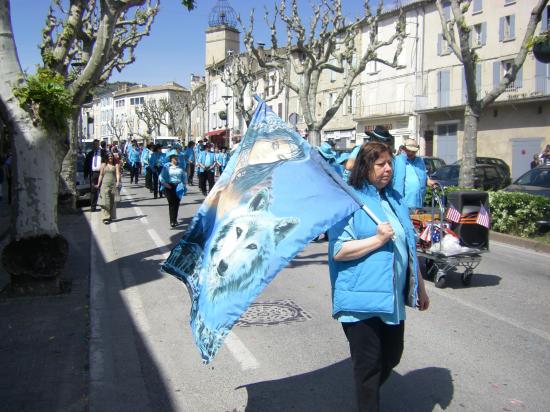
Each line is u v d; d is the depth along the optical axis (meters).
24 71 6.95
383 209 3.34
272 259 2.97
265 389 4.33
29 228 6.81
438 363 4.82
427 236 7.69
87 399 4.09
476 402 4.07
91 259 9.37
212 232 3.37
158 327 5.86
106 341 5.38
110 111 113.62
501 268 9.03
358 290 3.14
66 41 7.20
